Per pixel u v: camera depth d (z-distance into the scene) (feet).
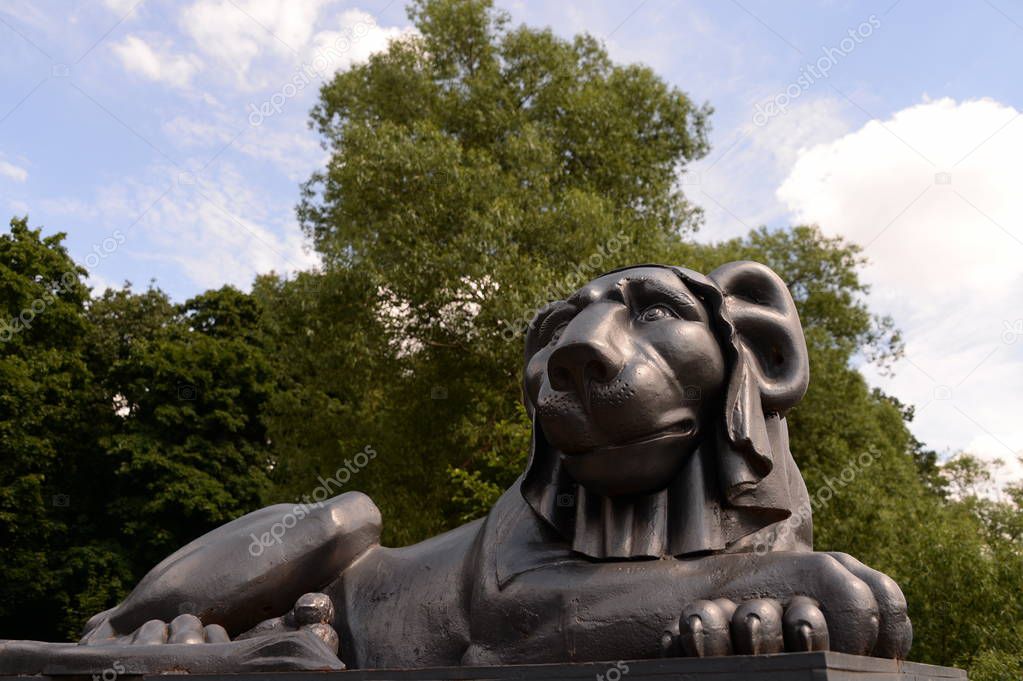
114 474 53.67
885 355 47.11
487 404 37.68
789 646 5.97
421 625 7.92
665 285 7.33
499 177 38.17
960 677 7.72
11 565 49.06
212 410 54.24
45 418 52.80
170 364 54.03
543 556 7.41
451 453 40.01
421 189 37.91
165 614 8.45
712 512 7.11
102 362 63.67
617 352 6.90
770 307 7.79
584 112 41.81
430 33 43.98
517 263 35.76
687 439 7.13
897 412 48.14
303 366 50.24
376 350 38.52
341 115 44.68
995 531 27.66
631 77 44.32
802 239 45.52
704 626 5.99
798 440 39.34
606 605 6.75
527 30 43.55
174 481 51.47
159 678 6.97
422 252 36.14
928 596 22.63
